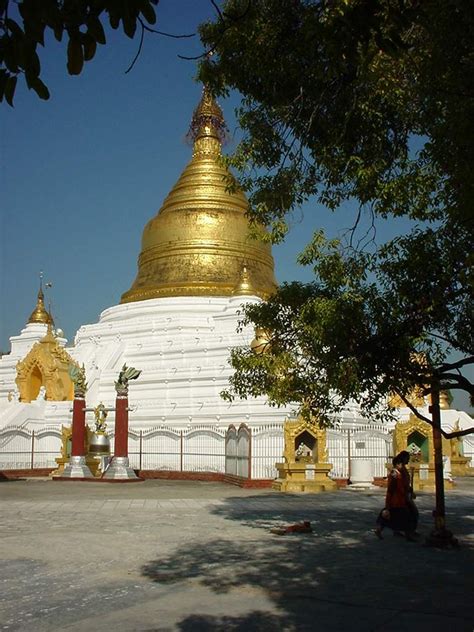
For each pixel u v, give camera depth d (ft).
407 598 36.78
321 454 109.60
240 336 160.35
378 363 49.19
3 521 67.97
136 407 160.86
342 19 23.98
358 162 49.11
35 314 215.72
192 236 193.88
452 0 33.83
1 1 16.52
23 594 37.99
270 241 56.75
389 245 47.37
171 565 45.80
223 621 32.58
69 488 110.93
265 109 52.54
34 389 176.65
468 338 48.11
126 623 32.27
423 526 65.67
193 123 213.05
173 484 120.47
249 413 141.28
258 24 45.16
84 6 17.03
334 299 50.57
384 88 45.29
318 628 31.35
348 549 52.13
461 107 37.09
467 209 37.29
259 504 84.43
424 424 114.62
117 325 184.65
